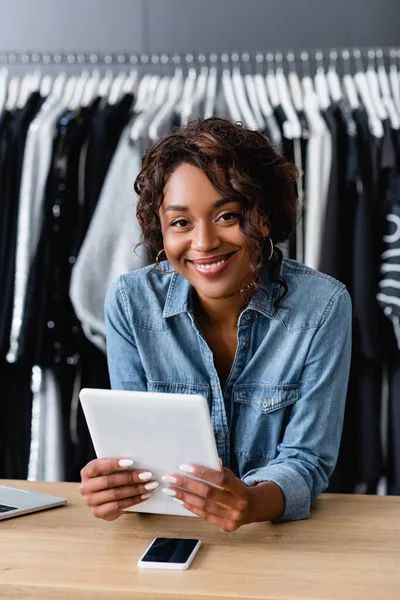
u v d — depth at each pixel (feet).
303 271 4.79
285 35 9.12
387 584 3.42
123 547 3.87
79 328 7.66
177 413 3.74
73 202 7.73
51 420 7.90
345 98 8.39
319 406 4.59
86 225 7.64
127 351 4.95
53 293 7.70
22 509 4.31
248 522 3.98
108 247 7.62
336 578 3.48
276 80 8.07
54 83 8.66
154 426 3.82
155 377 4.86
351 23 9.06
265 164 4.38
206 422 3.72
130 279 4.95
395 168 7.48
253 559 3.70
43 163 7.73
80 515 4.33
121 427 3.89
